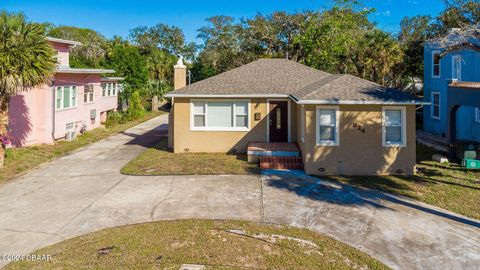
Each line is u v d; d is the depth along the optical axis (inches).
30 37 513.0
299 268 242.1
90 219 331.9
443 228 308.2
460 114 732.7
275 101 641.0
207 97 636.1
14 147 695.1
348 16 1229.7
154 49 2372.0
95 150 690.2
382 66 1051.9
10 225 318.3
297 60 1604.3
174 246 274.4
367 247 273.9
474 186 427.8
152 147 719.7
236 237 290.8
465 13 697.0
